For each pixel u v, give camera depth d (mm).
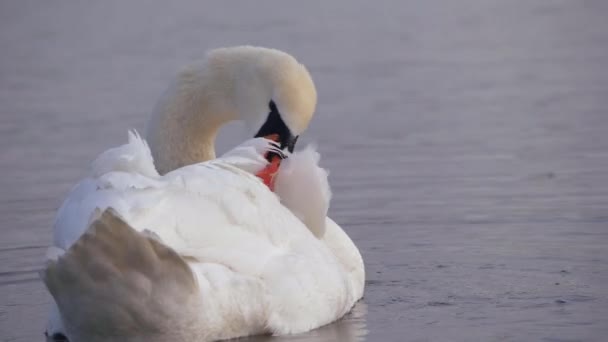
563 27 38312
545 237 14281
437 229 14945
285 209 10797
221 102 13219
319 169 11516
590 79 27750
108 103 26375
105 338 9133
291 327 10156
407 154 20062
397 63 31828
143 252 8578
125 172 9344
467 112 24125
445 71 30031
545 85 27234
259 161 10352
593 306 11164
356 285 11859
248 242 9844
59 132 22984
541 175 17969
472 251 13758
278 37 37719
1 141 22250
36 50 37344
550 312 11000
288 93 12680
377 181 17984
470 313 11086
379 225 15320
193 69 13328
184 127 13359
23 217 16078
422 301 11664
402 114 24188
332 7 46688
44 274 8844
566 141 20656
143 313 8867
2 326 11000
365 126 22922
